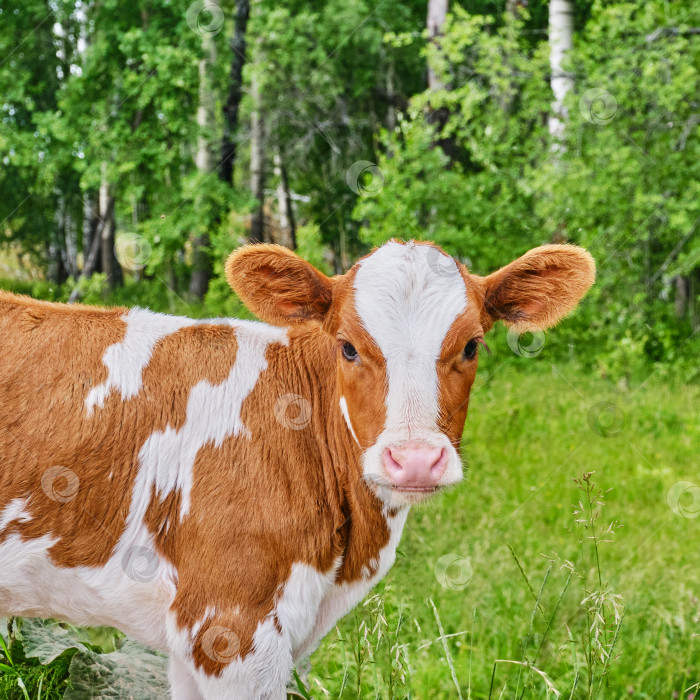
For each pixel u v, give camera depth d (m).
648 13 9.79
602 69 9.62
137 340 3.04
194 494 2.86
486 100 10.93
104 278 12.45
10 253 16.81
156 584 2.86
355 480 2.91
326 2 15.05
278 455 2.92
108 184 14.33
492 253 9.04
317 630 3.03
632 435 7.34
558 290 3.07
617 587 4.43
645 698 3.48
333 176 15.20
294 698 3.06
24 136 13.24
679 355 9.93
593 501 3.02
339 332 2.82
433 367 2.68
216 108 14.10
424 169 9.64
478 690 3.54
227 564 2.78
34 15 13.98
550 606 4.23
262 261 2.94
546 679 2.93
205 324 3.16
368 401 2.70
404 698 3.08
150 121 13.59
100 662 3.09
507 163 9.81
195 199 12.12
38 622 3.42
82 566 2.87
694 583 4.66
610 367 8.96
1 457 2.81
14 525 2.82
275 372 3.06
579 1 12.89
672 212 9.93
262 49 14.02
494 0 13.12
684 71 9.47
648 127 10.04
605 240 9.29
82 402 2.89
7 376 2.88
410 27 15.23
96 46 13.41
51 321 3.01
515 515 5.37
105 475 2.86
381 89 14.70
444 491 2.55
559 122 9.94
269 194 15.77
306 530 2.86
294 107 14.41
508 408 7.51
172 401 2.95
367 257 2.92
